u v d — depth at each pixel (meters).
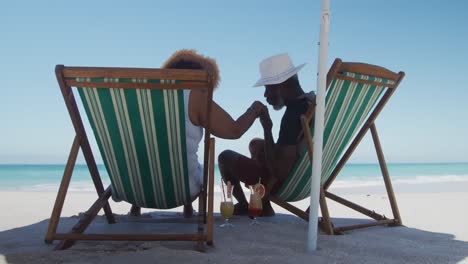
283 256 2.62
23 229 3.57
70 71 2.53
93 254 2.63
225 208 3.63
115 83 2.53
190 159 2.96
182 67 3.12
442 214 4.93
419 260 2.64
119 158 2.88
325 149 3.41
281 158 3.58
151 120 2.68
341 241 3.09
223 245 2.90
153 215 4.18
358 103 3.34
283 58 3.58
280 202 3.73
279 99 3.57
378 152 3.86
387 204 6.16
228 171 4.05
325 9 2.79
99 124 2.74
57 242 3.04
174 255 2.57
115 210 5.13
